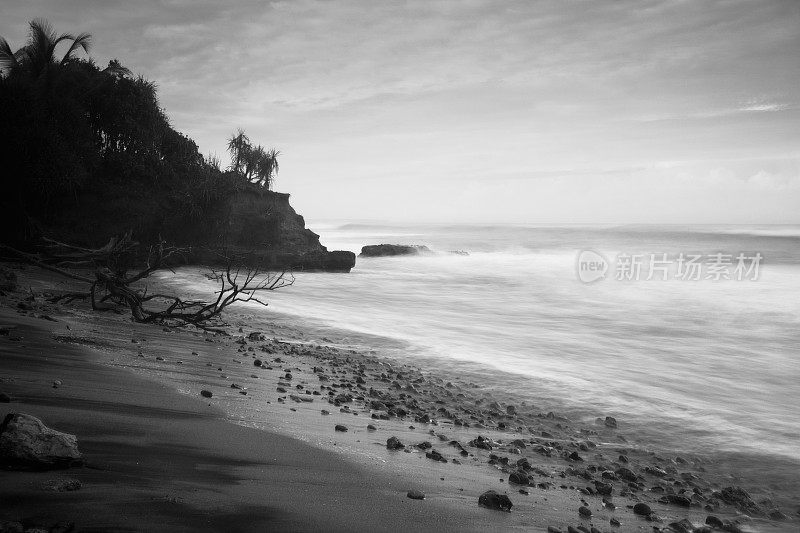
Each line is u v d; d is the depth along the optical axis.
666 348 17.09
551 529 4.61
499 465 6.95
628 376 13.53
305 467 5.26
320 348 15.67
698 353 16.41
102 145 39.44
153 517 3.48
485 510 4.89
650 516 5.75
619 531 5.11
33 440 4.01
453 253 63.03
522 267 48.03
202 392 7.84
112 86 39.28
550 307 25.91
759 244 86.62
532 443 8.45
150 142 40.09
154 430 5.55
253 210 42.03
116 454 4.59
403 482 5.34
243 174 47.34
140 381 8.02
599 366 14.59
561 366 14.49
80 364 8.48
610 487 6.50
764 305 25.97
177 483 4.17
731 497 6.81
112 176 37.66
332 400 9.38
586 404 11.11
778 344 17.77
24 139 31.95
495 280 37.94
